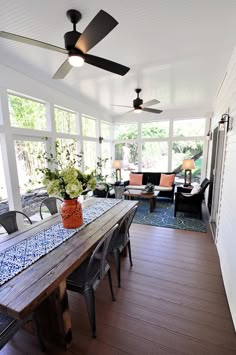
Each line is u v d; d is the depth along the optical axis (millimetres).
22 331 1604
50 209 2559
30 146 3566
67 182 1768
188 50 2473
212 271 2357
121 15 1814
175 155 6289
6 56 2646
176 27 2002
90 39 1559
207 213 4461
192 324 1646
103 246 1566
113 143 7027
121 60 2729
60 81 3566
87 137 5367
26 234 1789
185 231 3504
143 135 6633
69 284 1569
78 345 1488
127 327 1631
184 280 2203
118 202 2844
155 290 2053
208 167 5406
